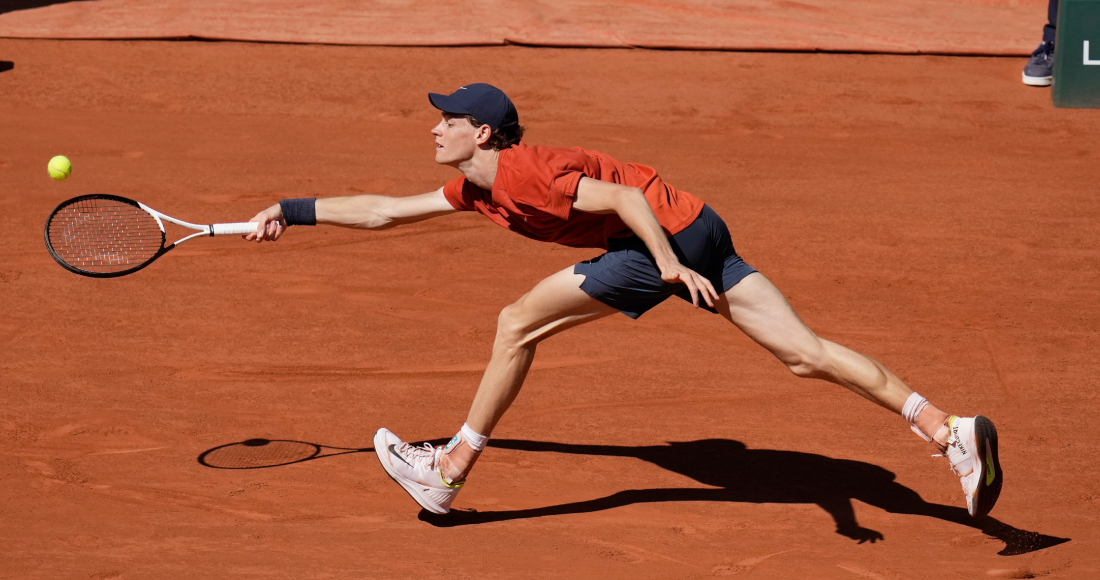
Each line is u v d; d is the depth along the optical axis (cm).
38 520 1280
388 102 3108
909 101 3145
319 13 3884
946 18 3969
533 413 1579
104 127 2906
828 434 1518
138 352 1752
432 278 2058
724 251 1182
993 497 1109
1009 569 1168
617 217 1148
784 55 3528
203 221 2314
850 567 1183
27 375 1667
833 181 2578
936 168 2664
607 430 1530
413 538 1258
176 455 1448
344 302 1950
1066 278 2055
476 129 1148
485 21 3781
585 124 2952
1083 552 1209
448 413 1572
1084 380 1669
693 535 1266
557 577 1165
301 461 1441
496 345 1218
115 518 1291
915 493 1363
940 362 1731
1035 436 1501
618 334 1831
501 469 1427
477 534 1270
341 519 1304
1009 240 2238
